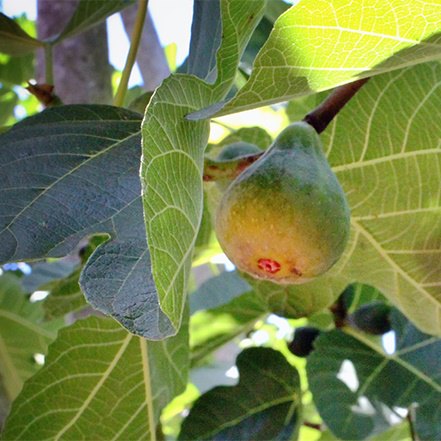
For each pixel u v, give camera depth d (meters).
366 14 0.25
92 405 0.42
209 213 0.48
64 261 0.68
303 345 0.50
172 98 0.27
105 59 0.57
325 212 0.29
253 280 0.45
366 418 0.46
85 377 0.42
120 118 0.35
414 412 0.45
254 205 0.29
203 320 0.54
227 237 0.30
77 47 0.56
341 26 0.25
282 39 0.26
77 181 0.32
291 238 0.29
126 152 0.33
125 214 0.30
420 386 0.46
